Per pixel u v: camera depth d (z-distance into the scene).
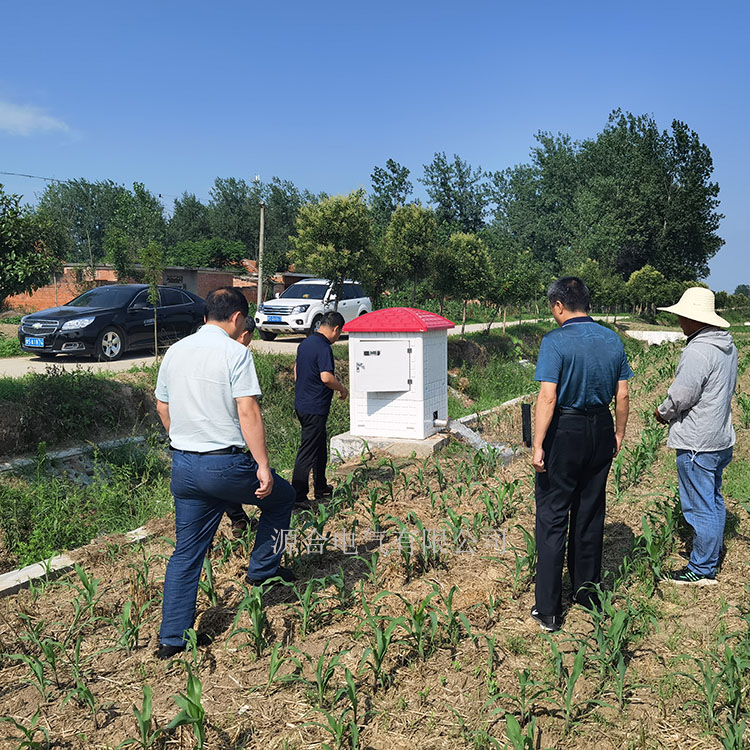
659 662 3.40
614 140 58.53
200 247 51.41
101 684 3.27
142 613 3.96
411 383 7.75
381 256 17.70
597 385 3.63
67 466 8.16
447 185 60.09
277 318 18.03
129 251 32.22
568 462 3.66
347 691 2.89
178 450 3.52
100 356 13.15
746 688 3.13
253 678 3.27
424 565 4.55
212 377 3.46
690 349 4.25
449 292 19.86
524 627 3.80
